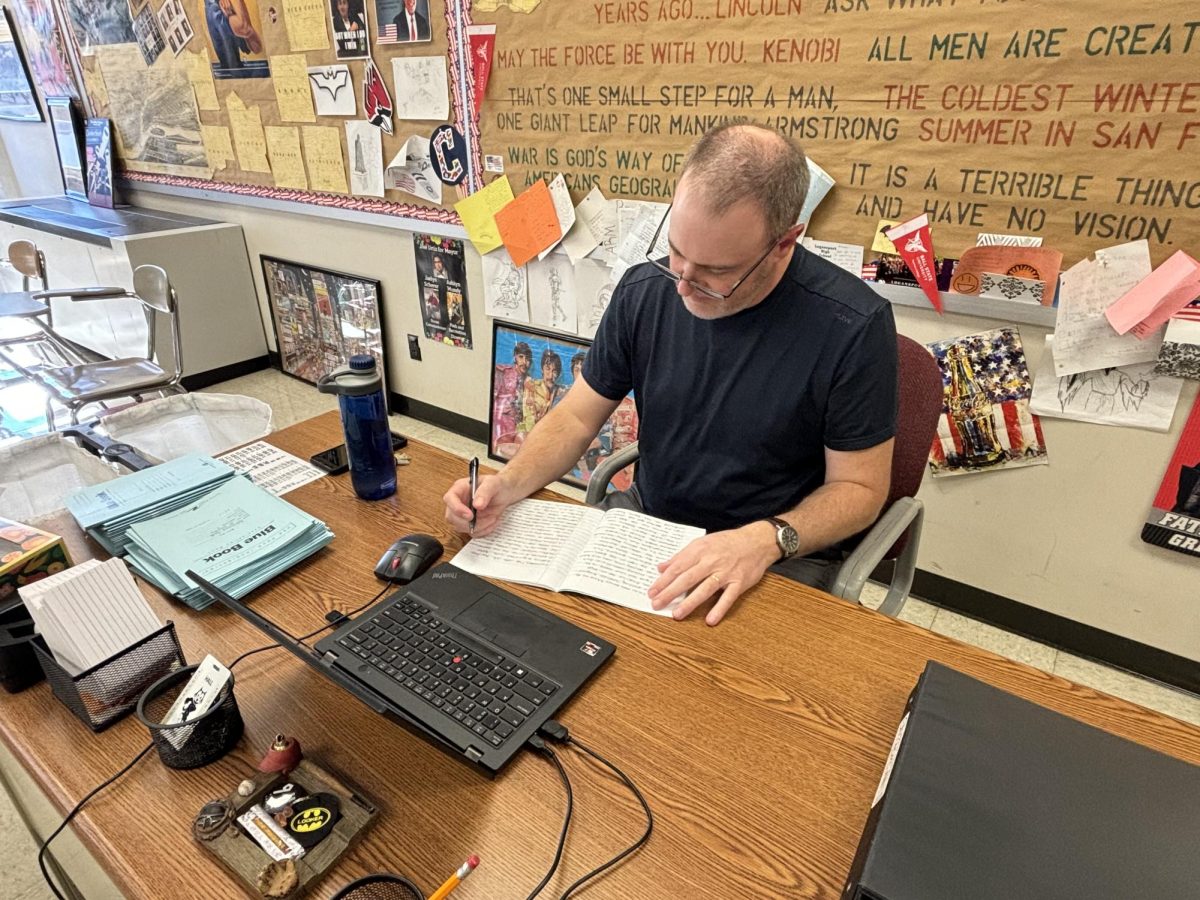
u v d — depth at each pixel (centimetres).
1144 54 122
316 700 74
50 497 153
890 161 154
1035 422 160
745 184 90
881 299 108
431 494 112
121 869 58
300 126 270
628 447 136
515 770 66
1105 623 169
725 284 98
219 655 80
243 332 344
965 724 61
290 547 96
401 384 299
